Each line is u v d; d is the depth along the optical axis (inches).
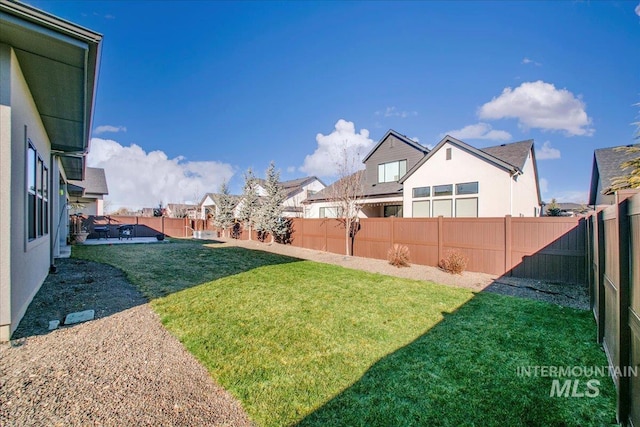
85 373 109.0
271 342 142.3
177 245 586.9
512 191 482.6
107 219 791.7
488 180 491.2
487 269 331.0
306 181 1269.7
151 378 108.4
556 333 158.1
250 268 335.6
